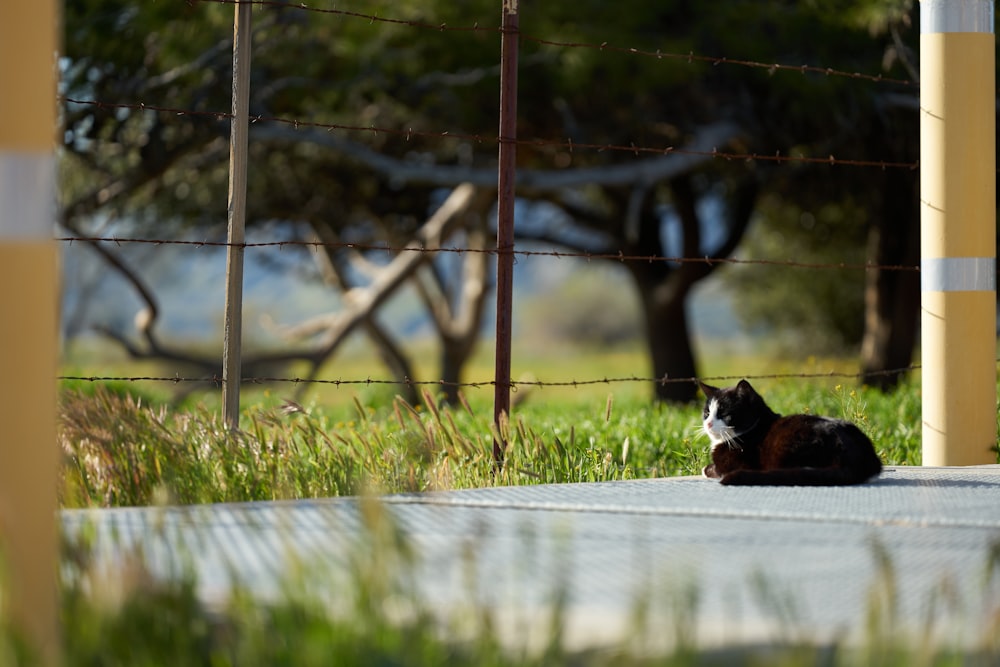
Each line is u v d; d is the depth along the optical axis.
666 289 30.38
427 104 23.52
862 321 41.31
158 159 22.25
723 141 22.81
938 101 10.70
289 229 31.73
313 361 27.77
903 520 6.96
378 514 4.50
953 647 4.27
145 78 21.50
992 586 5.32
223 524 6.72
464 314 34.16
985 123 10.68
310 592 4.77
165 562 5.20
